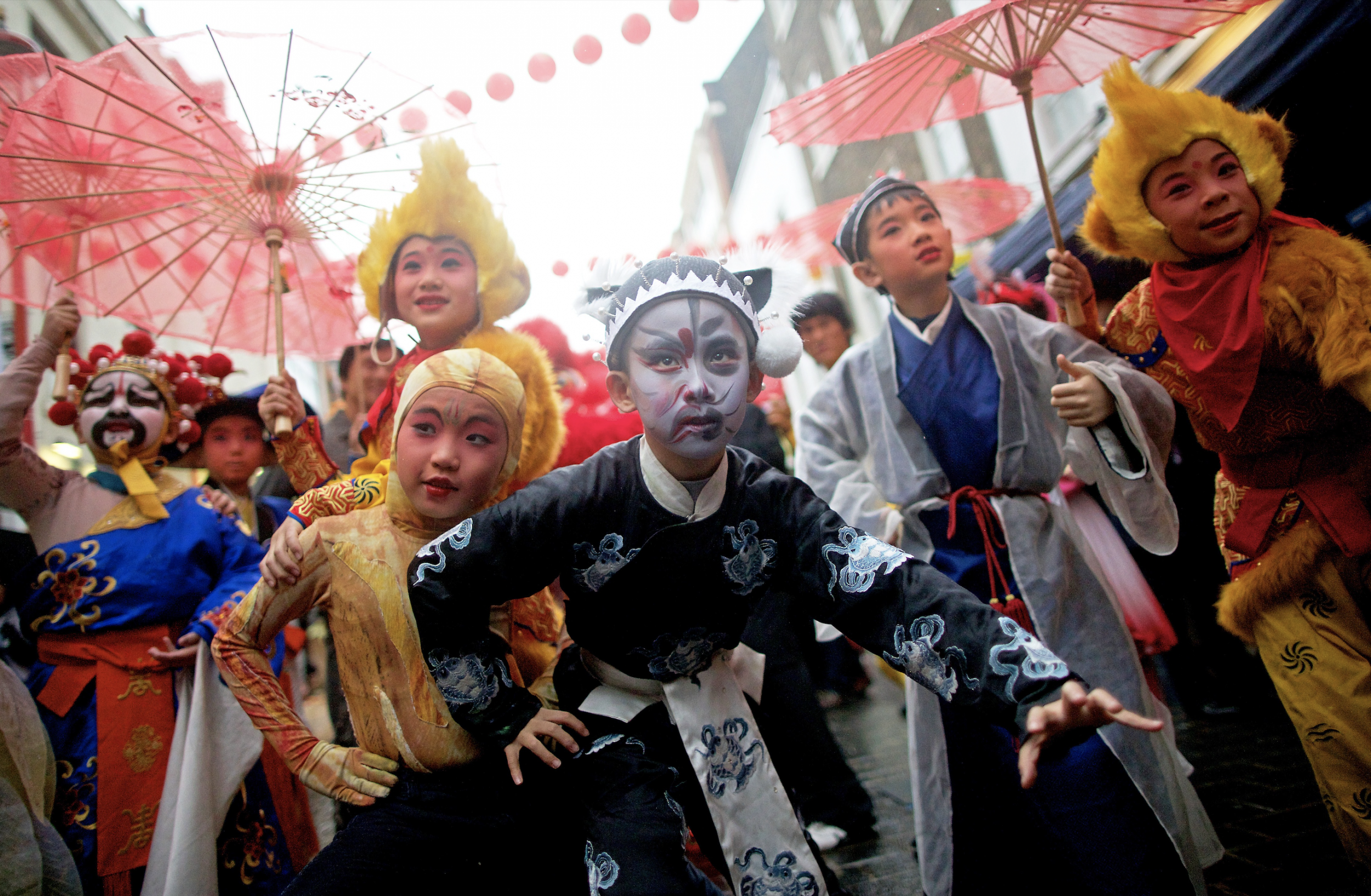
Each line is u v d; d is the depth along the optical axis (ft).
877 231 9.06
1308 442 7.39
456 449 6.48
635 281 5.91
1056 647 7.78
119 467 9.14
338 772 6.32
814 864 5.98
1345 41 9.82
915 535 8.64
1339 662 7.01
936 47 8.79
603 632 6.05
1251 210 7.18
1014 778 7.53
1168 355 8.10
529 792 6.30
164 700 8.54
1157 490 7.34
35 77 9.12
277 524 12.37
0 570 9.00
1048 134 21.31
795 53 33.81
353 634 6.48
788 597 11.14
